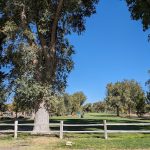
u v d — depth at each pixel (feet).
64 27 102.01
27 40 93.97
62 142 77.41
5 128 118.83
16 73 97.66
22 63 93.66
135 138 83.92
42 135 90.89
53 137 86.89
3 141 80.48
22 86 92.89
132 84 348.18
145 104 307.78
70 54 102.06
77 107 394.73
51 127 121.70
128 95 343.46
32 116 217.97
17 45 92.27
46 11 93.91
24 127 122.93
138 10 102.68
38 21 95.50
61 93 99.14
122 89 347.15
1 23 98.73
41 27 95.35
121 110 346.54
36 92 92.94
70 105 369.91
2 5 95.45
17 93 94.94
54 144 74.74
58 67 101.55
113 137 87.45
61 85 100.17
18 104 98.37
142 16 100.94
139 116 313.94
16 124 88.28
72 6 96.99
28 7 93.71
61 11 98.99
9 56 98.43
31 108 97.45
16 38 92.43
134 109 352.28
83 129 110.83
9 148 69.62
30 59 92.84
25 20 94.02
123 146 69.26
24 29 92.68
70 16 101.19
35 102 95.40
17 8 93.81
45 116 95.04
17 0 92.63
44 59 98.53
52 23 99.19
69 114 372.99
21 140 81.87
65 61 101.81
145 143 73.00
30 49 92.02
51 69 97.76
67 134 96.48
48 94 94.27
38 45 96.58
